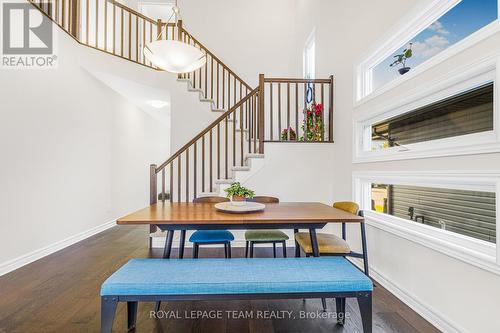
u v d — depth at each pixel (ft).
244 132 15.64
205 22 18.10
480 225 5.29
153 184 11.35
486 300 4.70
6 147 8.84
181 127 15.39
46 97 10.64
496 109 4.56
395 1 7.27
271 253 10.98
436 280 5.85
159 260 5.56
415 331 5.67
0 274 8.52
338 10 11.09
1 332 5.65
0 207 8.61
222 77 17.46
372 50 8.39
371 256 8.56
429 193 6.70
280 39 18.22
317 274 4.88
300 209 7.47
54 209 11.11
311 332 5.75
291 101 17.87
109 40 16.20
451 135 5.85
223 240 7.94
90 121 13.74
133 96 16.81
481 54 4.82
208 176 15.62
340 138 10.85
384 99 7.79
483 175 4.76
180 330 5.83
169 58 9.56
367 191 9.41
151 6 18.43
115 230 15.06
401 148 7.42
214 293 4.51
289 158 11.44
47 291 7.48
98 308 6.59
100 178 14.78
